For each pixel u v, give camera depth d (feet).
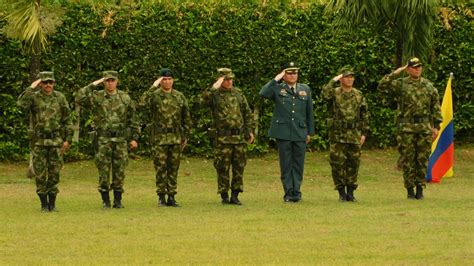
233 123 108.06
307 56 146.10
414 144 110.63
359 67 146.92
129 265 72.08
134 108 105.29
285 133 109.81
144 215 98.63
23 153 141.59
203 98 108.88
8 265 72.13
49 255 76.43
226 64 144.77
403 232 86.48
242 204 108.17
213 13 144.36
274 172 139.33
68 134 103.14
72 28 141.28
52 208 102.37
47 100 101.81
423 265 71.36
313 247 79.25
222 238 83.76
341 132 109.91
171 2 144.56
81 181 132.87
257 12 145.28
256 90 145.59
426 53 133.80
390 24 133.49
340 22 135.23
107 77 103.60
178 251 77.66
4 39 138.72
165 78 106.52
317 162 143.95
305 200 112.06
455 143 153.28
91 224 91.97
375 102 148.77
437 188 124.36
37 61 132.98
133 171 139.23
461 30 148.05
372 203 108.06
